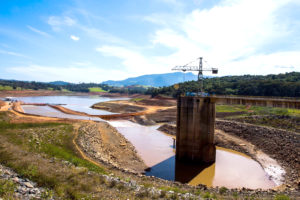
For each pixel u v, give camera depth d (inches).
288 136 1845.5
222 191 931.3
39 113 4306.1
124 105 5674.2
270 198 802.8
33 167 686.5
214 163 1636.3
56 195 538.6
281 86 4763.8
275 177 1333.7
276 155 1665.8
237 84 6063.0
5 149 884.6
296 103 1288.1
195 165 1589.6
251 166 1567.4
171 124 3139.8
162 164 1592.0
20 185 540.1
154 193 702.5
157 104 5723.4
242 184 1272.1
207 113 1700.3
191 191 847.1
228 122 2684.5
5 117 2496.3
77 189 599.8
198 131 1664.6
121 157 1598.2
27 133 1518.2
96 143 1732.3
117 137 2150.6
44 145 1298.0
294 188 1048.8
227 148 2025.1
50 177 632.4
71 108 5915.4
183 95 1825.8
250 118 2684.5
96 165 1119.6
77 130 1966.0
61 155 1139.9
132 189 712.4
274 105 1403.8
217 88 6240.2
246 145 1998.0
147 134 2677.2
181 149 1684.3
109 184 716.7
